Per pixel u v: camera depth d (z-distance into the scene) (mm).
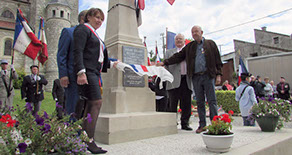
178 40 4586
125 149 2438
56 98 6262
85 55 2305
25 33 5707
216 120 2514
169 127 3484
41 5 30500
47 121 1777
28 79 6102
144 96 3799
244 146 2539
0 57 26859
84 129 2270
